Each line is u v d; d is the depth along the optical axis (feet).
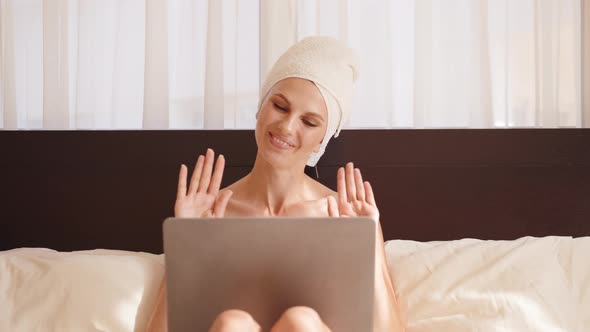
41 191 6.32
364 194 4.73
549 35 6.47
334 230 3.44
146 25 6.47
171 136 6.30
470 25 6.53
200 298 3.53
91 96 6.63
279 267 3.48
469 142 6.31
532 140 6.31
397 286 5.05
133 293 4.68
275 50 6.54
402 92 6.70
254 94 6.63
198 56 6.64
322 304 3.56
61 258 4.85
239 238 3.43
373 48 6.57
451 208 6.33
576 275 5.08
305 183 5.57
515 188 6.33
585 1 6.46
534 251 5.19
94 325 4.43
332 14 6.49
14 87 6.59
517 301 4.71
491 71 6.53
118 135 6.31
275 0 6.53
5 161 6.31
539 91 6.50
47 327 4.41
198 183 4.62
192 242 3.44
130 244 6.31
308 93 5.07
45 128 6.56
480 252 5.18
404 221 6.34
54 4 6.53
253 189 5.49
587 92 6.51
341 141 6.32
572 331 4.64
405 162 6.31
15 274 4.73
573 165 6.31
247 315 3.48
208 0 6.49
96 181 6.32
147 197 6.31
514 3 6.55
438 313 4.79
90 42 6.61
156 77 6.49
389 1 6.56
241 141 6.29
